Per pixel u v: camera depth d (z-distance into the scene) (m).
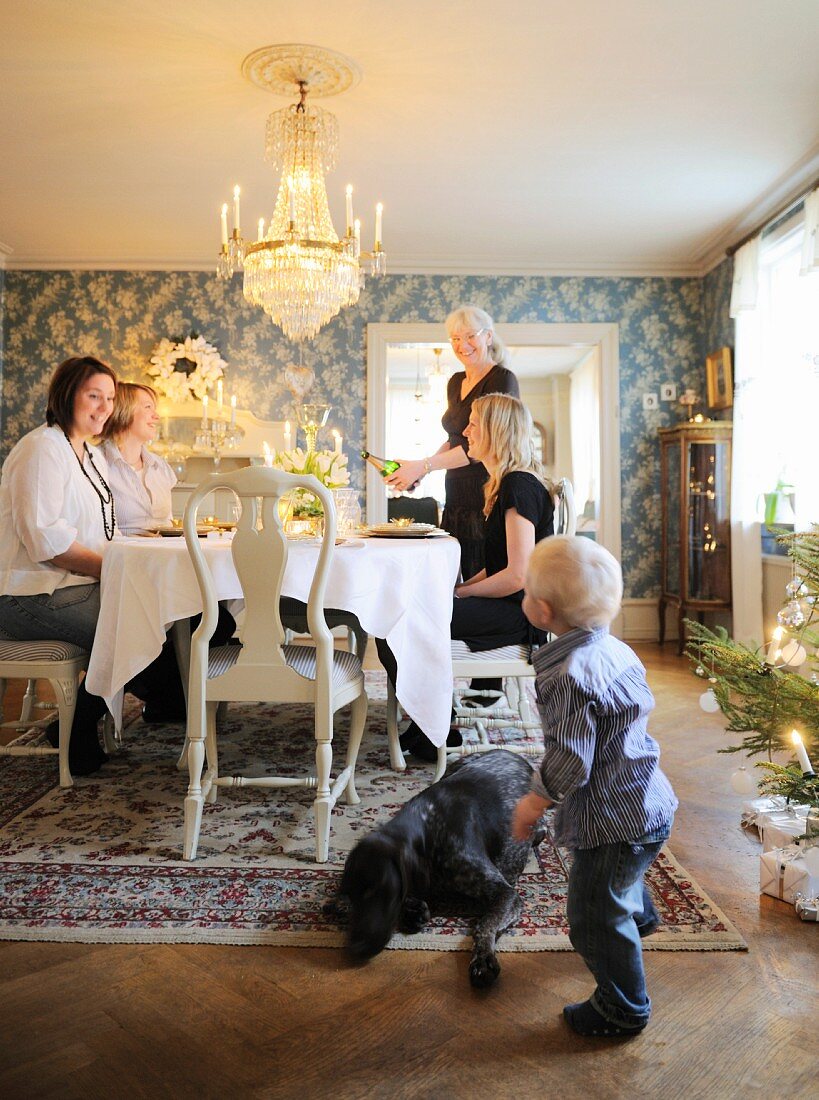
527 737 3.34
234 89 3.71
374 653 5.58
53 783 2.90
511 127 4.07
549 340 6.37
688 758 3.21
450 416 3.83
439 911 1.98
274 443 6.26
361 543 2.63
